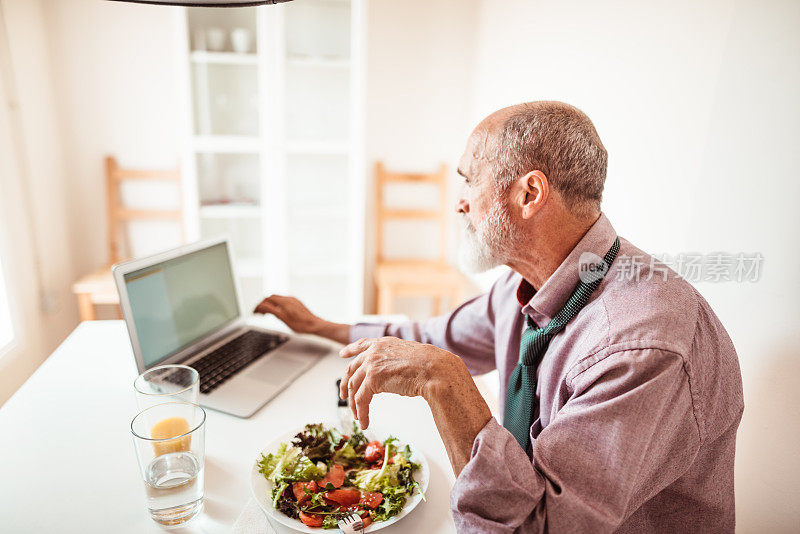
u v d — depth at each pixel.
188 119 2.28
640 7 1.26
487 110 2.47
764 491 0.90
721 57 0.99
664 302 0.71
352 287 2.61
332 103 2.37
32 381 1.08
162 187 2.65
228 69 2.27
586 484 0.63
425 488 0.77
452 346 1.16
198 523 0.72
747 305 0.91
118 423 0.94
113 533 0.70
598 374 0.68
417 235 2.91
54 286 2.37
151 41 2.47
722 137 0.97
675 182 1.13
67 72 2.43
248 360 1.16
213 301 1.26
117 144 2.56
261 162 2.38
